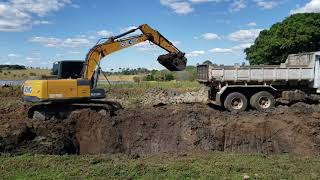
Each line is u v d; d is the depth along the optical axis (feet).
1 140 43.57
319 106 60.90
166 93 101.96
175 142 49.21
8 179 31.89
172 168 34.12
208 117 53.31
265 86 60.64
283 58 126.82
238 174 32.83
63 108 55.88
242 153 42.96
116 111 57.52
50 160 36.47
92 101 57.31
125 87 116.16
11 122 52.16
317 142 48.52
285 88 62.44
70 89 54.34
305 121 50.98
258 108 60.23
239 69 60.03
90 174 32.50
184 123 50.93
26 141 45.21
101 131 50.88
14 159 36.76
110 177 31.96
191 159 37.83
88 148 50.08
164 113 54.90
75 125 51.93
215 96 63.21
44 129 48.93
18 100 88.38
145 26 61.16
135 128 51.65
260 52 130.72
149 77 171.22
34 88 54.03
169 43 62.18
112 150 49.34
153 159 38.19
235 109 60.23
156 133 50.85
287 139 49.39
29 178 31.96
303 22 122.83
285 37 124.26
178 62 60.80
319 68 61.26
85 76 57.67
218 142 48.80
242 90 61.16
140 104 79.05
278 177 32.14
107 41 59.36
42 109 55.31
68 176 32.19
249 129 50.37
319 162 37.99
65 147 45.75
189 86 119.65
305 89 62.69
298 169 34.88
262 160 38.19
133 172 32.99
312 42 123.24
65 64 58.08
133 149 49.70
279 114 54.44
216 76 59.93
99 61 58.54
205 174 32.63
